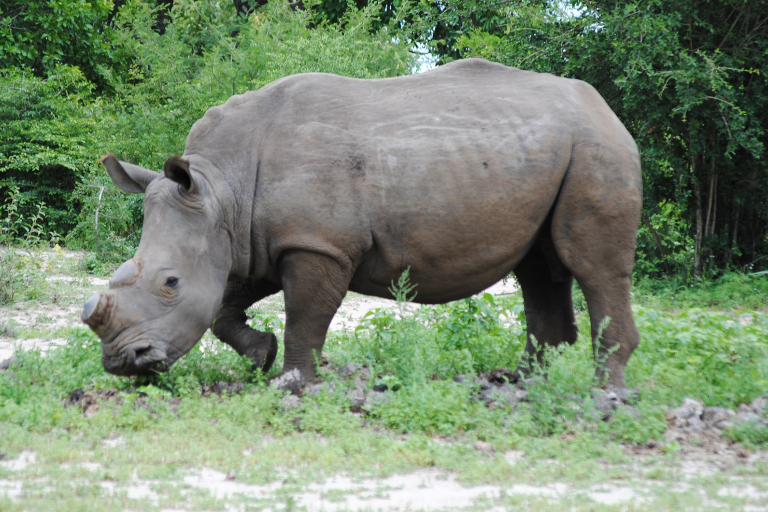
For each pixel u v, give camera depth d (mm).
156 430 17141
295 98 20828
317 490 13891
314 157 19922
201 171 20172
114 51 79500
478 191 19875
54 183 68062
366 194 19766
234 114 20922
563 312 23469
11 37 72938
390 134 20125
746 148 42625
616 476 14969
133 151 59938
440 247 20062
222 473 14852
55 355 21984
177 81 61344
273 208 19922
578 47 47719
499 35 69062
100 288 43594
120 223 57719
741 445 17109
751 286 43812
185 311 19203
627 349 20547
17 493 13352
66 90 74562
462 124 20297
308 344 20266
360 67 59438
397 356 21812
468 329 26500
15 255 40594
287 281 20094
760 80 45406
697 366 22641
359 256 20078
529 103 20781
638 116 47125
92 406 18297
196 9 74812
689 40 46125
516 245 20469
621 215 20234
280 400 18750
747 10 43906
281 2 72312
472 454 15891
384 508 12930
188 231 19438
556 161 20172
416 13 72625
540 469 14953
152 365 18891
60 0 74562
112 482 14047
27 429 17016
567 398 18562
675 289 45500
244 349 21906
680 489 14156
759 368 21250
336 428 17219
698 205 47781
